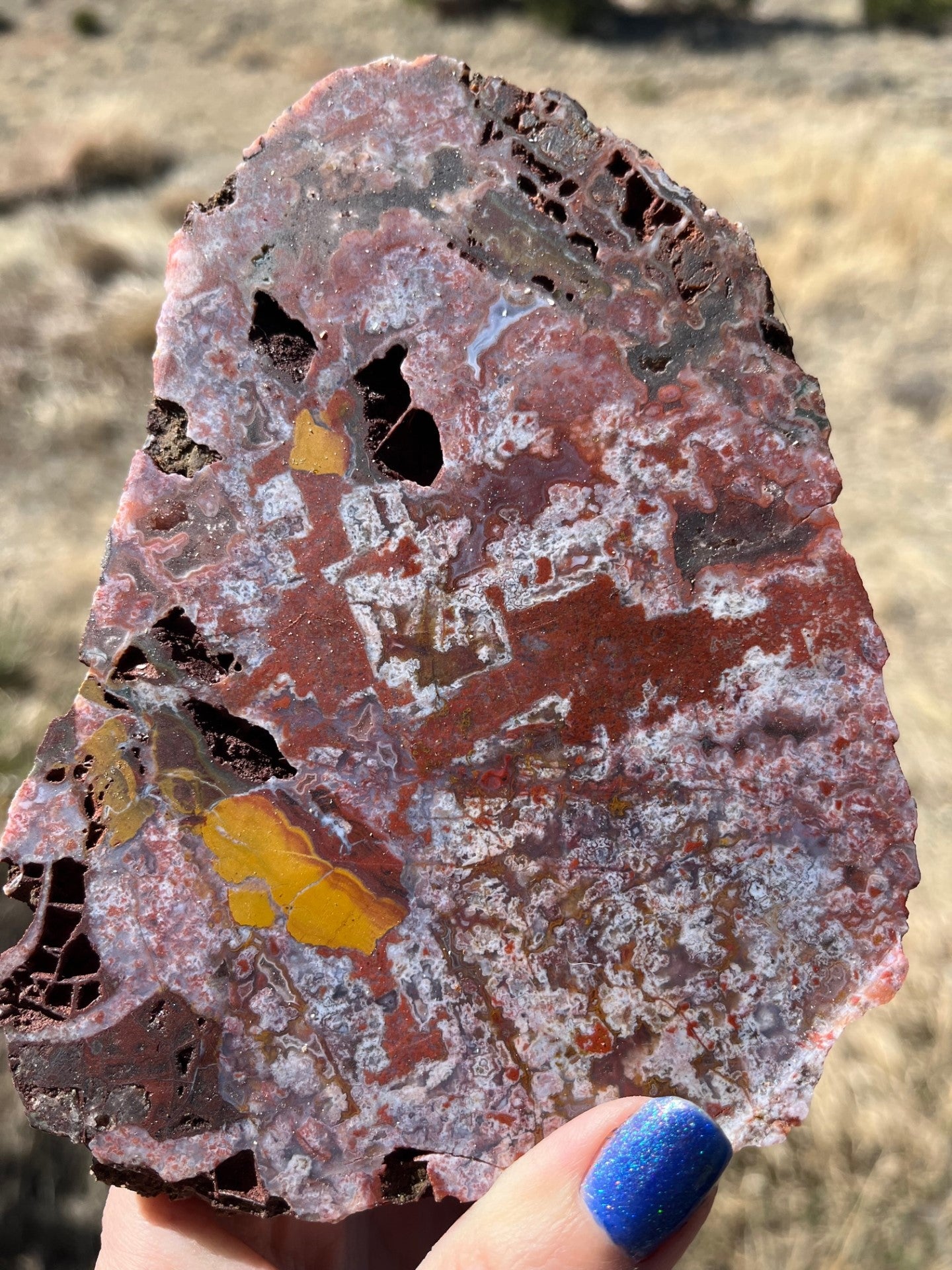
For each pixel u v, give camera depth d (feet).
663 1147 0.34
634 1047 0.36
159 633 0.37
